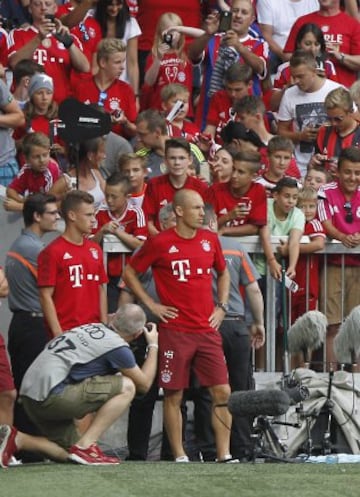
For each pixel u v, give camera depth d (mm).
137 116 38781
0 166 36844
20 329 32062
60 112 34469
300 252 34750
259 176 37125
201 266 30766
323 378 33312
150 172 37875
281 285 34219
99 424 28922
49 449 28891
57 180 35438
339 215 35219
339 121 38844
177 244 30734
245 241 34406
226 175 35250
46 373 28578
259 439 29375
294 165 38406
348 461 30078
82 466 28203
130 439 32156
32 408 28891
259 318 32969
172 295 30719
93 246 31453
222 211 34375
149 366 29656
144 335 30922
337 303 35000
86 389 28734
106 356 28859
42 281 30891
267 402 28141
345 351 33094
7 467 28078
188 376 30797
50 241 34375
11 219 35812
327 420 32781
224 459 30453
